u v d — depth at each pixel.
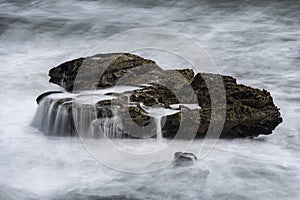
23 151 7.44
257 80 11.24
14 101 9.68
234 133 7.78
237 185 6.46
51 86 10.16
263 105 7.93
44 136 7.95
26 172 6.86
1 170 6.89
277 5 18.67
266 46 14.00
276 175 6.71
